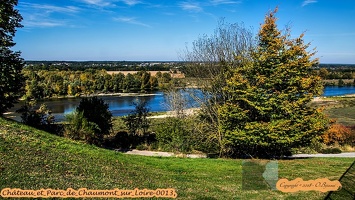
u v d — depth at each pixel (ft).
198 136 84.48
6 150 34.86
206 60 85.92
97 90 330.34
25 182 27.50
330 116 186.09
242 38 86.84
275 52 67.41
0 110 70.13
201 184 38.99
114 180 34.04
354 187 35.83
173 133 92.48
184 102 103.91
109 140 101.71
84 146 50.78
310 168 51.93
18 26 71.20
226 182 41.19
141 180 36.55
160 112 179.11
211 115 83.76
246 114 70.03
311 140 68.18
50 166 33.60
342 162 60.54
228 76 75.92
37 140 42.96
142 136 106.11
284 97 65.57
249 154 75.87
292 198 32.45
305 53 68.13
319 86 68.64
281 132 64.34
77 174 33.42
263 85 67.72
